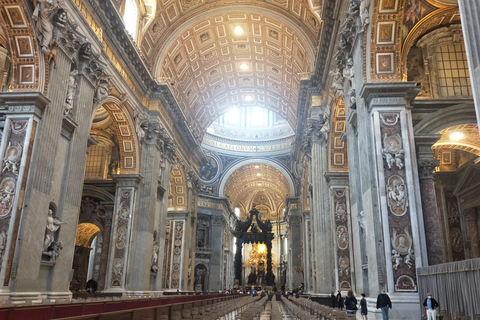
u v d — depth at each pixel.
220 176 43.34
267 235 40.75
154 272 19.28
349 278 15.88
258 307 10.34
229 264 48.97
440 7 10.45
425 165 9.93
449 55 11.76
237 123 45.72
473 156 16.03
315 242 17.59
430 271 8.11
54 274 10.81
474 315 6.70
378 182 9.28
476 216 15.99
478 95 4.42
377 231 9.12
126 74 16.88
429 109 10.51
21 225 9.68
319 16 18.27
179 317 7.23
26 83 10.63
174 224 26.80
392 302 8.34
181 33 21.22
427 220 9.65
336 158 17.33
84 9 12.82
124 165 18.19
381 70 10.16
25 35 10.35
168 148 21.16
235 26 23.38
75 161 12.06
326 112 17.34
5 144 10.13
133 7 18.19
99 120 20.14
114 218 17.45
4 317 5.84
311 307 12.72
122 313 5.66
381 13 9.86
